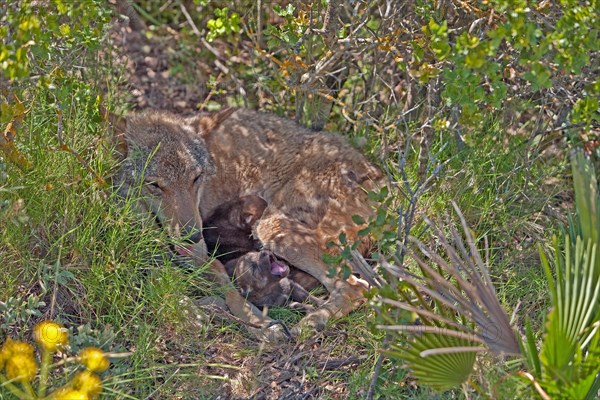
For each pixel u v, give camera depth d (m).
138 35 15.60
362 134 13.03
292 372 9.66
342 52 11.29
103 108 10.80
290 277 11.43
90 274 9.98
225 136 12.30
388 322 8.87
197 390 9.28
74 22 9.34
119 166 11.30
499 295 10.75
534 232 11.92
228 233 12.07
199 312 10.23
